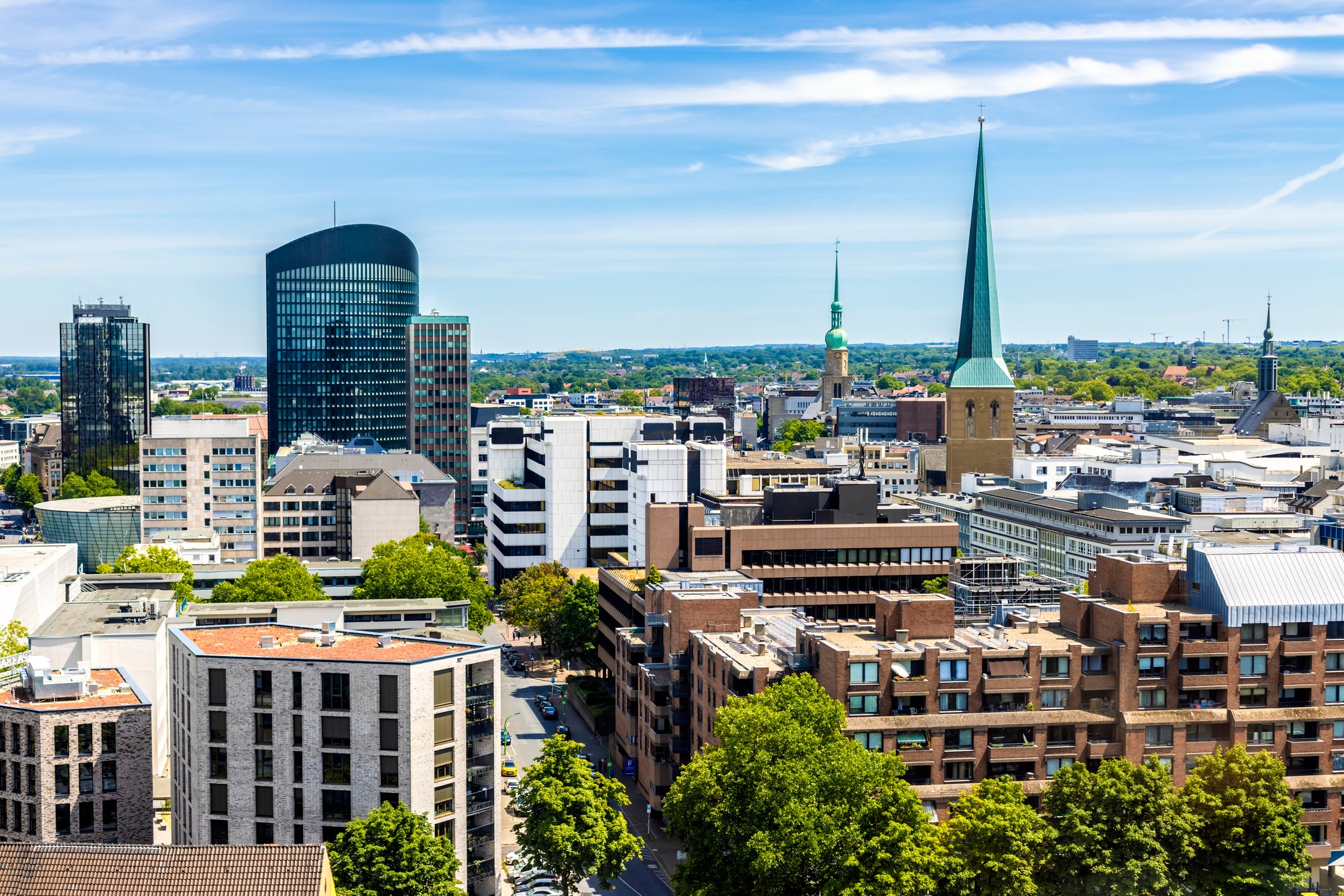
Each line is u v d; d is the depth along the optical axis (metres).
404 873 124.31
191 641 146.88
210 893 100.12
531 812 147.38
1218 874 131.62
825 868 129.88
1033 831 127.50
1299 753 156.12
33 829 139.00
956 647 155.00
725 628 185.38
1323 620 157.88
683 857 172.25
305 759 137.38
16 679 152.38
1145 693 155.25
